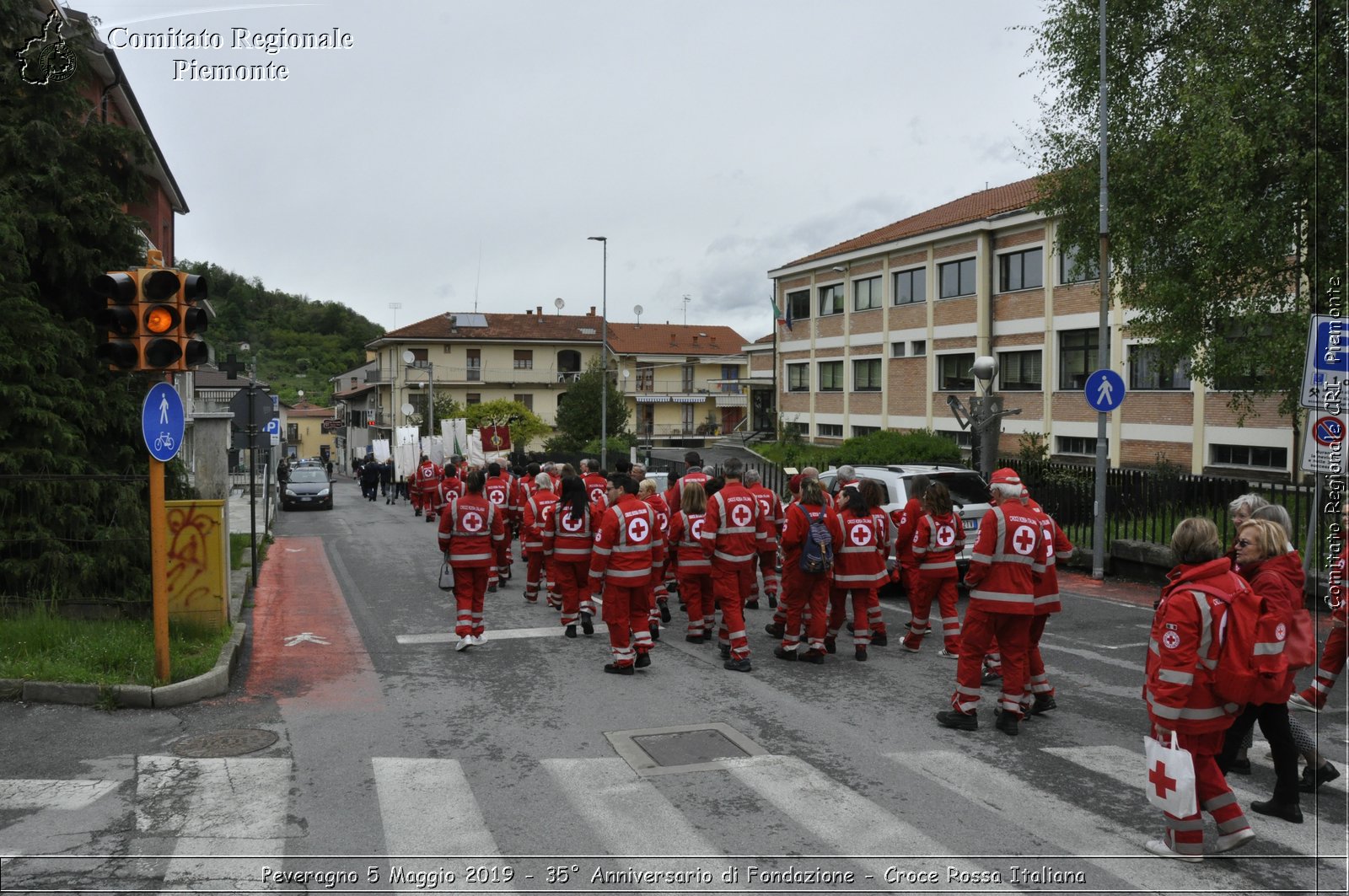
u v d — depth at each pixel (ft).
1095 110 53.21
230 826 17.08
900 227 129.90
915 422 114.93
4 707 24.32
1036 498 53.21
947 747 21.57
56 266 35.68
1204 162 41.83
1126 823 17.25
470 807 17.95
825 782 19.21
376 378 239.71
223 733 22.50
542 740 22.04
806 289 139.85
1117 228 50.52
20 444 33.37
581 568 34.42
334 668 29.35
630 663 28.53
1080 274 59.21
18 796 18.53
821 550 29.22
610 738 22.22
